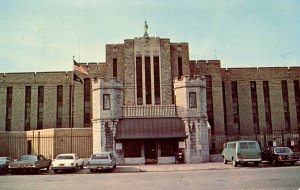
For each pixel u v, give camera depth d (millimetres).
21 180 20672
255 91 56688
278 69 57375
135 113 35094
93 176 22859
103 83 34938
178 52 51281
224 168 27328
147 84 49344
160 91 49156
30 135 43656
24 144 43875
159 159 34000
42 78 53656
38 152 38750
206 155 34344
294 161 28266
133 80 49219
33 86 53438
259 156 27922
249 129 55250
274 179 17891
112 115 34375
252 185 15617
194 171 25484
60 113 52844
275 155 28750
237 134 55125
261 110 55875
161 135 33906
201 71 54406
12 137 41438
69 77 53594
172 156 34281
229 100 55844
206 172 23969
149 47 50312
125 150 34156
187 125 34375
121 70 50562
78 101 52719
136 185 16781
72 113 52438
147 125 34375
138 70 49781
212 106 53625
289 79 57188
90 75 53188
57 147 39500
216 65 54781
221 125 53000
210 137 46938
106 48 51375
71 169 26938
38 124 52562
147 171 26875
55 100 52969
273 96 56500
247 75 56906
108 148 33812
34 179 21219
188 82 35125
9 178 22328
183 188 15117
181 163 33500
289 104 56438
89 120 52344
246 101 56094
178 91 35594
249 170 24547
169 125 34469
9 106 53125
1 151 43750
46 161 28875
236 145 28375
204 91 35656
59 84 53500
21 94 53250
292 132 54125
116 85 35188
